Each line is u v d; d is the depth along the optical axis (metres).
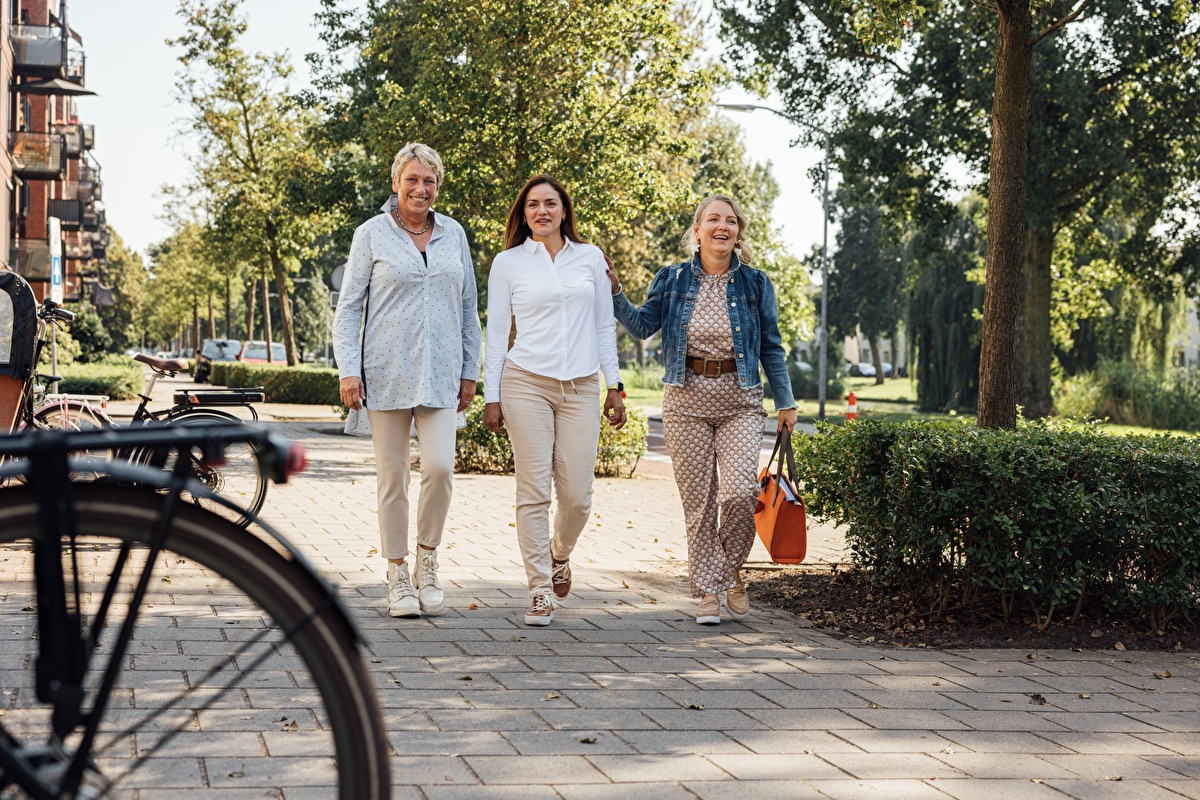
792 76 28.86
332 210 29.11
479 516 10.06
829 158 30.41
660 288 6.11
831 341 60.12
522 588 6.66
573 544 6.03
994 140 7.89
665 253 41.03
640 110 20.02
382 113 20.36
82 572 2.29
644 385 64.06
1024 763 3.78
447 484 5.74
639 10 19.64
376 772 2.08
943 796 3.40
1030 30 7.77
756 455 5.89
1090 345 41.25
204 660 4.50
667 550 8.70
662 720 4.08
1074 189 28.95
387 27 24.98
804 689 4.62
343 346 5.68
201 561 2.06
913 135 28.81
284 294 38.09
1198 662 5.50
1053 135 27.78
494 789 3.28
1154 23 26.62
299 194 28.69
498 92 19.20
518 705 4.18
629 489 13.59
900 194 30.16
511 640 5.27
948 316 43.78
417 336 5.64
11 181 36.72
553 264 5.82
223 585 5.93
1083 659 5.45
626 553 8.48
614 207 20.22
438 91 19.03
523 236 5.97
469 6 19.11
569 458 5.80
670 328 6.01
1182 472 5.86
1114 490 5.85
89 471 2.00
